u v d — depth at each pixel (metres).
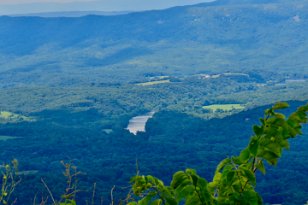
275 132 5.30
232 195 5.12
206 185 5.15
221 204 5.12
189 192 5.13
